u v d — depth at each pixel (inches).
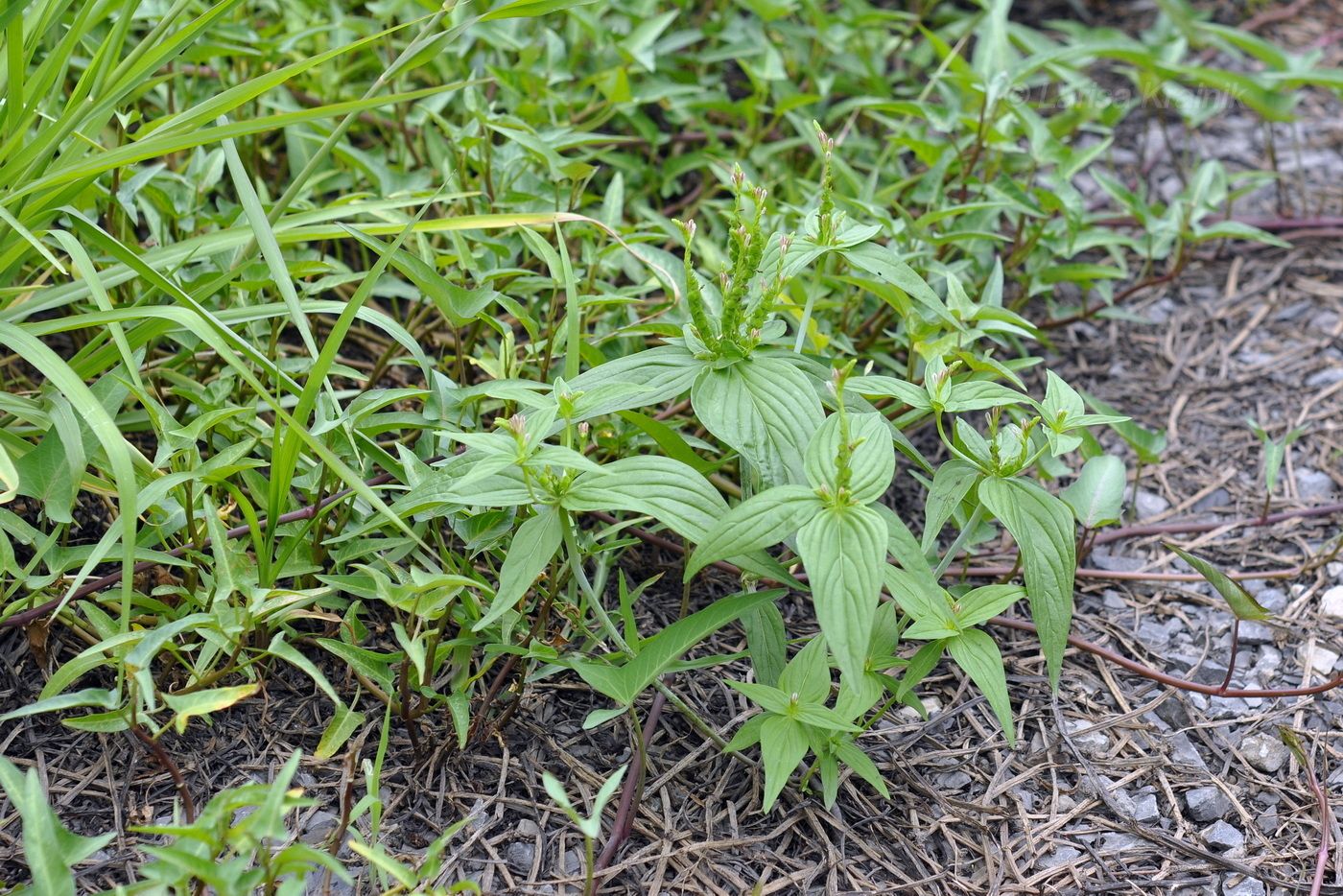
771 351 57.0
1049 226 73.0
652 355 56.4
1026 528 54.9
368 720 57.7
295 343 68.1
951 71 78.5
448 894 52.2
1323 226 79.7
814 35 82.1
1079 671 61.3
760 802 56.9
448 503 56.1
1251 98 80.2
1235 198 73.5
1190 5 103.3
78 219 57.4
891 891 55.5
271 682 58.5
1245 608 56.7
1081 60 83.8
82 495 61.2
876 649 55.7
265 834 48.9
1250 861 56.5
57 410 56.0
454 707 55.4
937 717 59.5
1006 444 56.4
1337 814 57.5
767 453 54.7
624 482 53.7
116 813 55.3
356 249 70.6
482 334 65.8
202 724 57.4
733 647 61.1
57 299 58.6
